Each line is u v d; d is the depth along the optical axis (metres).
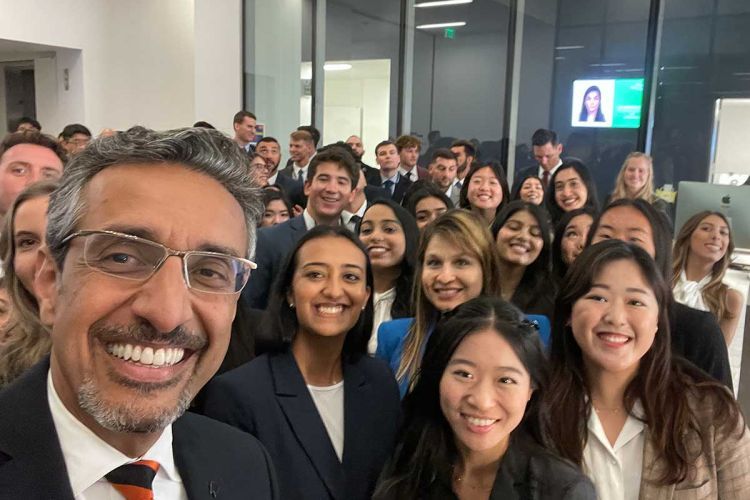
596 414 1.42
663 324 1.39
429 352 1.36
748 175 6.23
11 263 1.30
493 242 2.03
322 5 7.91
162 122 7.20
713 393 1.38
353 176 3.12
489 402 1.24
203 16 6.96
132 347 0.75
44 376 0.83
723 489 1.34
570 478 1.25
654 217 1.91
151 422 0.75
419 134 7.76
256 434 1.43
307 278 1.56
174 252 0.76
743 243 3.75
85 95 7.16
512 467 1.29
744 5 6.03
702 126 6.34
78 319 0.74
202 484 0.91
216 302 0.81
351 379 1.59
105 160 0.77
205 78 7.08
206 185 0.80
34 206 1.29
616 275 1.37
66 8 6.87
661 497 1.33
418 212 3.21
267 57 7.70
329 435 1.50
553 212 3.86
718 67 6.22
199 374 0.83
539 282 2.48
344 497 1.45
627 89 6.46
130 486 0.80
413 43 7.62
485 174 3.64
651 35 6.30
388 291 2.47
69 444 0.78
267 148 5.97
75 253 0.75
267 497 1.01
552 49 6.85
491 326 1.29
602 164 6.62
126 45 7.29
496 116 7.29
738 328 2.63
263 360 1.55
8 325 1.24
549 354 1.43
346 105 8.19
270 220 3.72
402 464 1.39
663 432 1.34
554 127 6.91
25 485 0.75
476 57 7.31
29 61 7.68
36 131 2.33
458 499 1.32
